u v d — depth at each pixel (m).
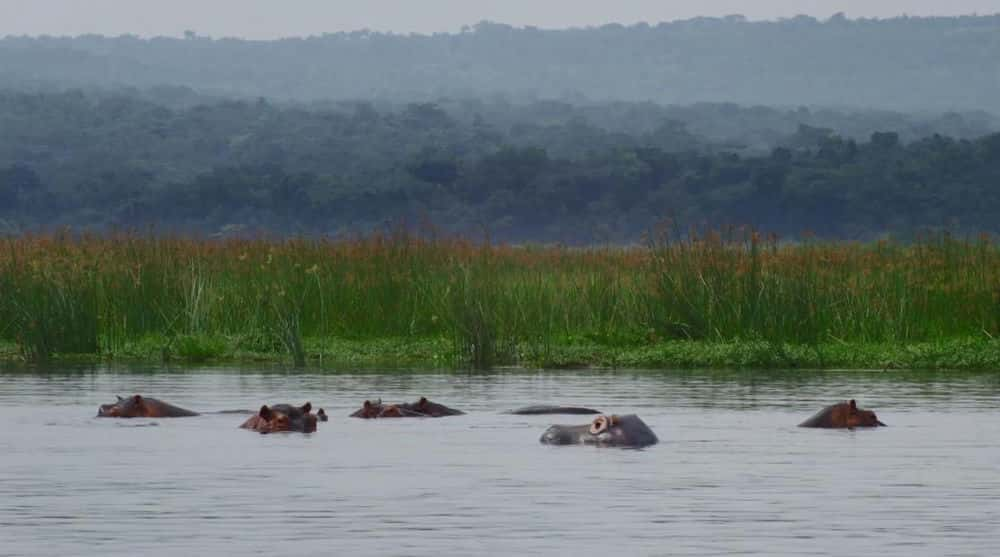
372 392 76.62
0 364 93.12
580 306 102.69
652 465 53.19
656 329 100.19
